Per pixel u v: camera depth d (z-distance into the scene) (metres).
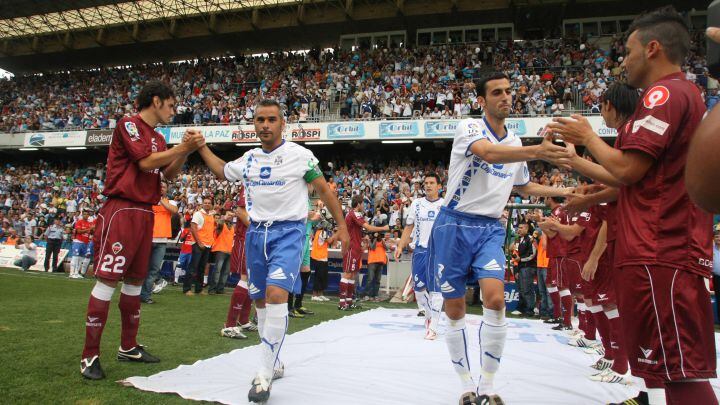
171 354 4.23
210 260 11.05
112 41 32.38
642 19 2.14
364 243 12.34
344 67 27.42
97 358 3.34
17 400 2.72
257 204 3.34
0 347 4.07
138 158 3.57
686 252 1.91
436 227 3.17
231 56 34.12
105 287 3.44
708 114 0.79
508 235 8.23
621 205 2.17
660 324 1.92
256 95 26.30
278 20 29.48
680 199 1.93
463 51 26.69
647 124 1.94
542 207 6.88
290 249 3.20
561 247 7.05
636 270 2.00
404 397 3.09
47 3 29.00
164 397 2.90
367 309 9.69
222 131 23.11
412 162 24.50
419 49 27.78
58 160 30.14
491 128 3.07
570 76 22.66
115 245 3.51
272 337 2.98
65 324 5.34
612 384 3.69
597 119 18.53
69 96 30.67
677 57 2.06
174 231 8.52
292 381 3.41
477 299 10.95
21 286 9.51
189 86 29.03
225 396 2.93
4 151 29.44
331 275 13.11
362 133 21.08
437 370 3.90
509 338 6.07
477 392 2.90
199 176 22.69
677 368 1.87
